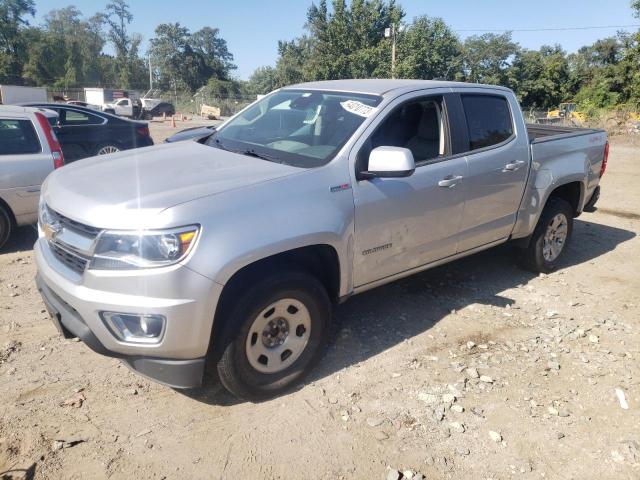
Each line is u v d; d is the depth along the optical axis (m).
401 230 3.83
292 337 3.31
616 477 2.79
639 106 29.91
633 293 5.23
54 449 2.78
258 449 2.87
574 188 5.71
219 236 2.82
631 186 10.70
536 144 5.02
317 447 2.90
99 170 3.45
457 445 2.96
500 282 5.32
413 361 3.78
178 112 50.50
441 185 4.03
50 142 6.15
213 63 98.69
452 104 4.30
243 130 4.27
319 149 3.61
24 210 5.95
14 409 3.08
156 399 3.25
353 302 4.68
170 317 2.72
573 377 3.68
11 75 81.88
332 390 3.41
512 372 3.70
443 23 46.22
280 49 67.25
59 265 3.07
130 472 2.67
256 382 3.18
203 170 3.34
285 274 3.13
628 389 3.56
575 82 63.72
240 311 2.98
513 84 61.28
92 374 3.46
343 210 3.38
